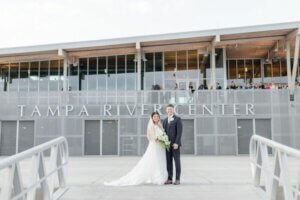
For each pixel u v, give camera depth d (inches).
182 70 953.5
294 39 843.4
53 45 866.8
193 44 912.3
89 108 879.1
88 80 970.7
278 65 1026.1
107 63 971.3
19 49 874.8
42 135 876.0
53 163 255.3
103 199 257.4
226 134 847.1
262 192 268.8
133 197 264.2
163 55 963.3
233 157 781.9
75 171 482.3
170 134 331.3
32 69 989.8
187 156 819.4
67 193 280.5
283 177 203.2
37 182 203.9
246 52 986.7
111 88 963.3
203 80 944.3
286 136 839.1
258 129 851.4
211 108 858.1
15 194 170.4
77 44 863.1
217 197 261.9
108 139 871.7
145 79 959.6
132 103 874.8
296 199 182.9
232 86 906.7
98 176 418.0
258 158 287.0
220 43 874.1
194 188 300.0
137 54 933.2
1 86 992.2
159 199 256.5
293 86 846.5
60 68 980.6
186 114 860.6
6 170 160.1
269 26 797.2
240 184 320.5
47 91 898.7
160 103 870.4
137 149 860.0
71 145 867.4
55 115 879.7
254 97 856.9
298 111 840.9
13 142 889.5
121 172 467.5
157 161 329.7
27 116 886.4
